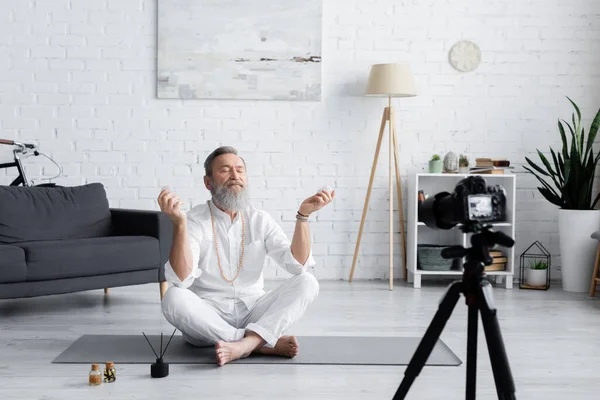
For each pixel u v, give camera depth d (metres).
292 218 5.29
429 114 5.30
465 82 5.31
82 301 4.39
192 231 3.07
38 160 5.18
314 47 5.21
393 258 5.34
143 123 5.21
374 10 5.26
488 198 1.84
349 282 5.21
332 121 5.28
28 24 5.12
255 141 5.26
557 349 3.25
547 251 5.36
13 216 4.19
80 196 4.50
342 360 2.98
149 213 4.34
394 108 5.28
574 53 5.31
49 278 3.78
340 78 5.27
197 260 3.03
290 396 2.51
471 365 1.98
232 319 3.13
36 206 4.30
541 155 4.96
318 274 5.32
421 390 2.60
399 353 3.11
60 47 5.15
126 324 3.71
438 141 5.32
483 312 1.82
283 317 2.98
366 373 2.81
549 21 5.29
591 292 4.72
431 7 5.27
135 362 2.93
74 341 3.32
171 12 5.15
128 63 5.19
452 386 2.65
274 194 5.28
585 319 3.94
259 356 3.04
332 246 5.32
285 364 2.93
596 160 4.90
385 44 5.27
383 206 5.32
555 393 2.59
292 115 5.27
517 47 5.30
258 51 5.20
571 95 5.32
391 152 5.20
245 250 3.14
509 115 5.32
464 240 5.05
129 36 5.18
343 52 5.26
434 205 1.94
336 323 3.78
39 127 5.17
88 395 2.50
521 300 4.53
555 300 4.54
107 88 5.19
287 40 5.21
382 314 4.04
